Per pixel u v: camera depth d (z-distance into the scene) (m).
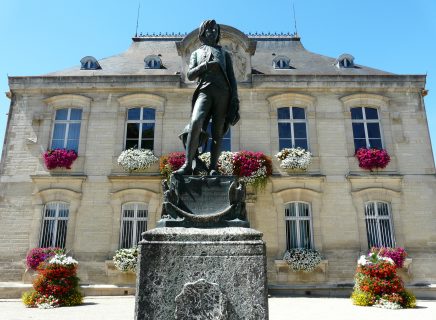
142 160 16.48
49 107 17.86
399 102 18.06
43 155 17.11
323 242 16.00
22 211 16.34
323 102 17.89
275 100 17.84
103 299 14.08
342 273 15.63
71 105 17.86
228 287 3.63
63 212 16.48
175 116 17.59
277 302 12.92
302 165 16.53
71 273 12.34
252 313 3.58
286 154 16.89
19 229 16.14
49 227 16.27
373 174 16.83
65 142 17.52
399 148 17.41
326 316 9.37
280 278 15.49
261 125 17.53
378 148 17.36
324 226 16.19
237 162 16.09
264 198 16.42
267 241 15.91
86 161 16.98
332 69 19.80
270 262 15.67
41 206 16.38
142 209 16.55
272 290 15.28
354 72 19.42
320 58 21.50
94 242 15.93
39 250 15.48
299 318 8.97
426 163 17.19
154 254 3.70
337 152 17.22
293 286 15.32
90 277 15.52
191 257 3.71
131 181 16.64
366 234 16.16
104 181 16.70
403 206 16.55
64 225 16.31
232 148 17.20
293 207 16.58
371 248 15.70
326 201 16.52
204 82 4.91
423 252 16.02
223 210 4.31
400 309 11.02
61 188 16.45
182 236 3.82
